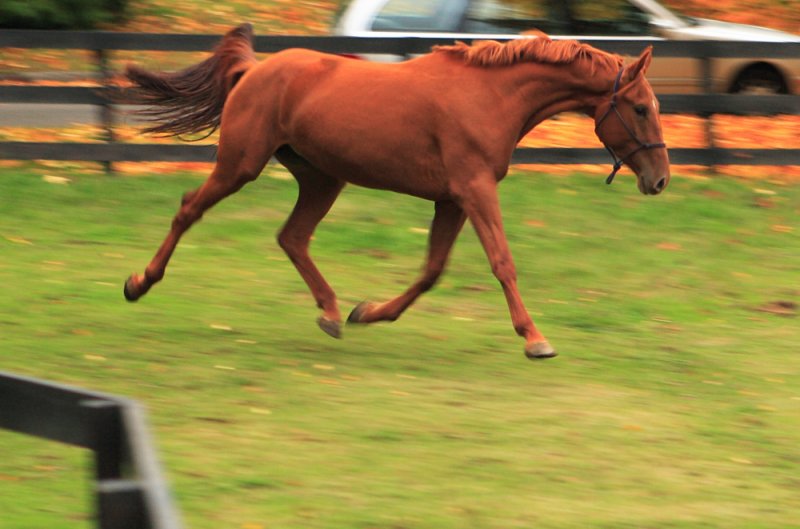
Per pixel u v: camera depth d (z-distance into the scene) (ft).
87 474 26.86
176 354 36.73
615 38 62.75
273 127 37.88
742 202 57.36
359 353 38.11
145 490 14.48
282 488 26.61
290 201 55.52
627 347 40.42
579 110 36.63
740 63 70.23
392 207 55.31
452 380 35.73
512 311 35.50
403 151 36.09
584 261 49.98
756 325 43.65
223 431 30.19
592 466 29.04
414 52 60.03
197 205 39.32
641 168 36.17
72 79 80.43
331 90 36.65
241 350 37.55
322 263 48.55
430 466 28.48
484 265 49.19
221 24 99.40
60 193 55.21
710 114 60.13
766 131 68.85
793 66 70.38
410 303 38.75
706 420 33.17
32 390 19.71
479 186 35.50
